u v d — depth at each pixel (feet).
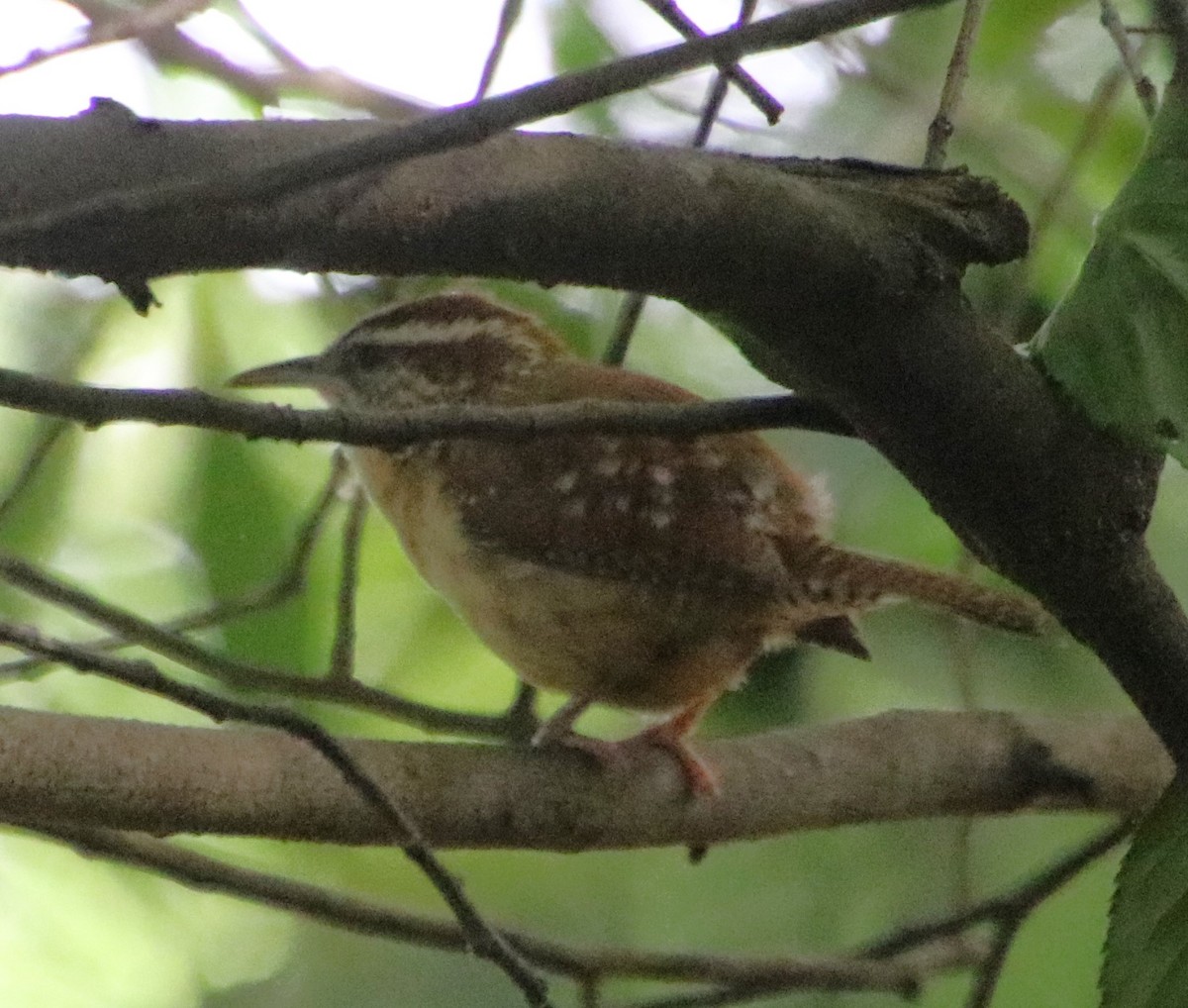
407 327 27.61
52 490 25.67
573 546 24.09
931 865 29.01
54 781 17.35
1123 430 16.26
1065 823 29.48
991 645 28.55
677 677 24.80
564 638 24.64
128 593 26.53
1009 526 17.57
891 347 16.31
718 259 15.55
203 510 25.11
